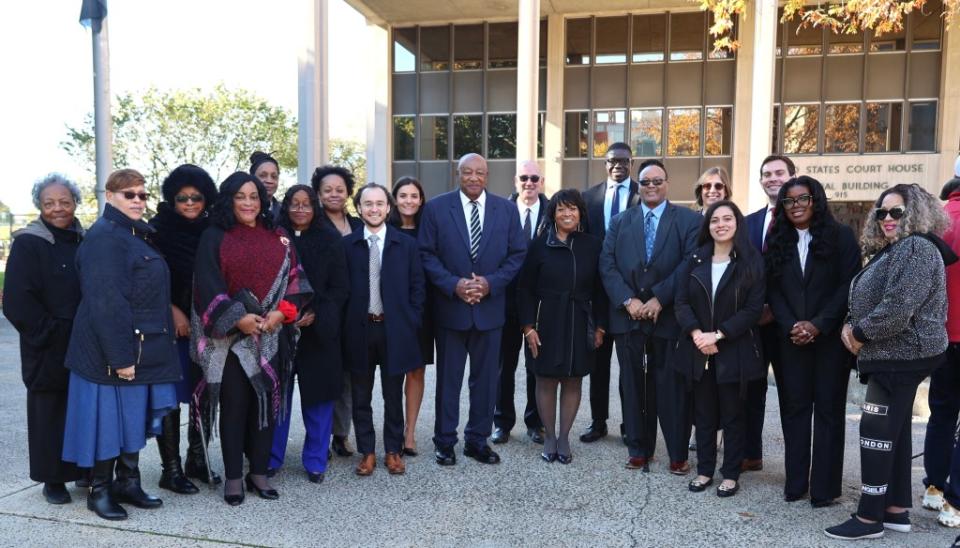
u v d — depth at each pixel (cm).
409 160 2366
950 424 379
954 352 374
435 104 2334
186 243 403
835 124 2078
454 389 460
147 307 365
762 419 448
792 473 394
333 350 422
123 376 355
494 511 379
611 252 465
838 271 383
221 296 369
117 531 348
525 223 538
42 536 341
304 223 425
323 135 1535
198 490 408
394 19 2288
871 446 344
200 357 377
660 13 2145
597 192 542
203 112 2880
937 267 334
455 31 2305
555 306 455
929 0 1962
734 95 2103
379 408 618
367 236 442
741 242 398
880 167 2039
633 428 452
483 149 2305
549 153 2234
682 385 437
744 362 399
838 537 344
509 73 2277
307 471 429
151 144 2914
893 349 339
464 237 457
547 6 2114
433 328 478
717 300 399
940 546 338
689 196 2158
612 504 390
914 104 2030
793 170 446
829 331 374
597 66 2202
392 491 409
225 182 385
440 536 345
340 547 331
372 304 439
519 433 545
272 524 359
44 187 379
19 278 365
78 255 360
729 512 379
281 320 385
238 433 387
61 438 381
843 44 2055
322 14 1518
